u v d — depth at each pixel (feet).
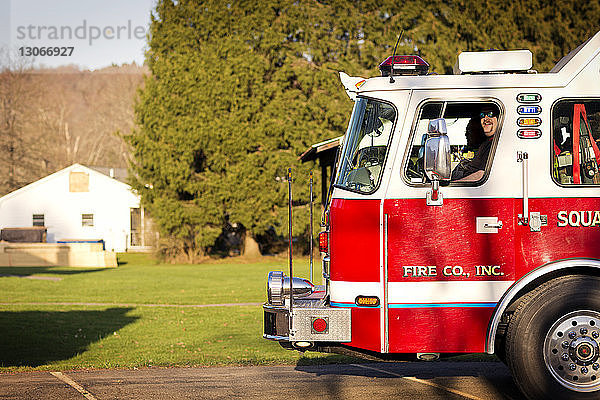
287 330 38.04
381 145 37.04
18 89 390.63
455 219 36.06
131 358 58.44
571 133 36.96
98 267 184.85
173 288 124.47
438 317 35.88
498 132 36.68
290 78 205.87
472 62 37.73
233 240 247.29
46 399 41.47
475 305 35.91
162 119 198.80
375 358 37.63
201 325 79.41
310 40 203.31
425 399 39.29
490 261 36.01
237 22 201.05
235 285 128.47
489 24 192.75
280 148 202.59
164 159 197.16
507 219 36.17
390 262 36.04
